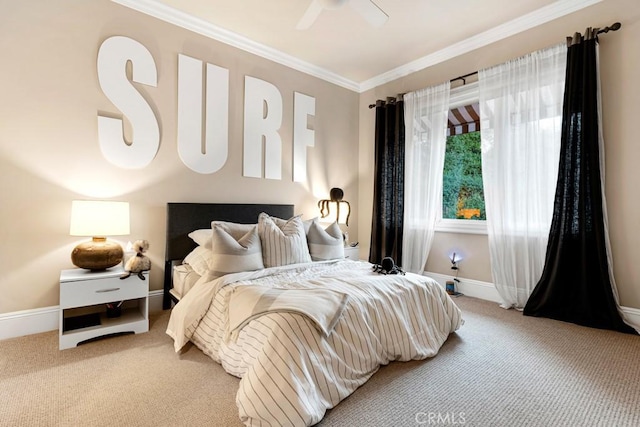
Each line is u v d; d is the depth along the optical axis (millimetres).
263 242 2645
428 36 3369
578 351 2158
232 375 1811
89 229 2287
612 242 2627
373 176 4543
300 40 3451
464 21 3098
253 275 2287
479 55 3441
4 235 2287
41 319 2418
